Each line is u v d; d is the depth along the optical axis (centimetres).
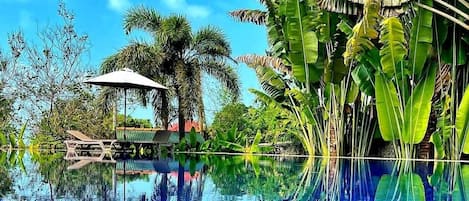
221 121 1756
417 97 908
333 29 1016
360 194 446
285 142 1417
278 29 1109
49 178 572
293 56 1030
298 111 1201
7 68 1720
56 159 1039
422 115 909
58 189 448
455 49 884
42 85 1702
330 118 1102
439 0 827
